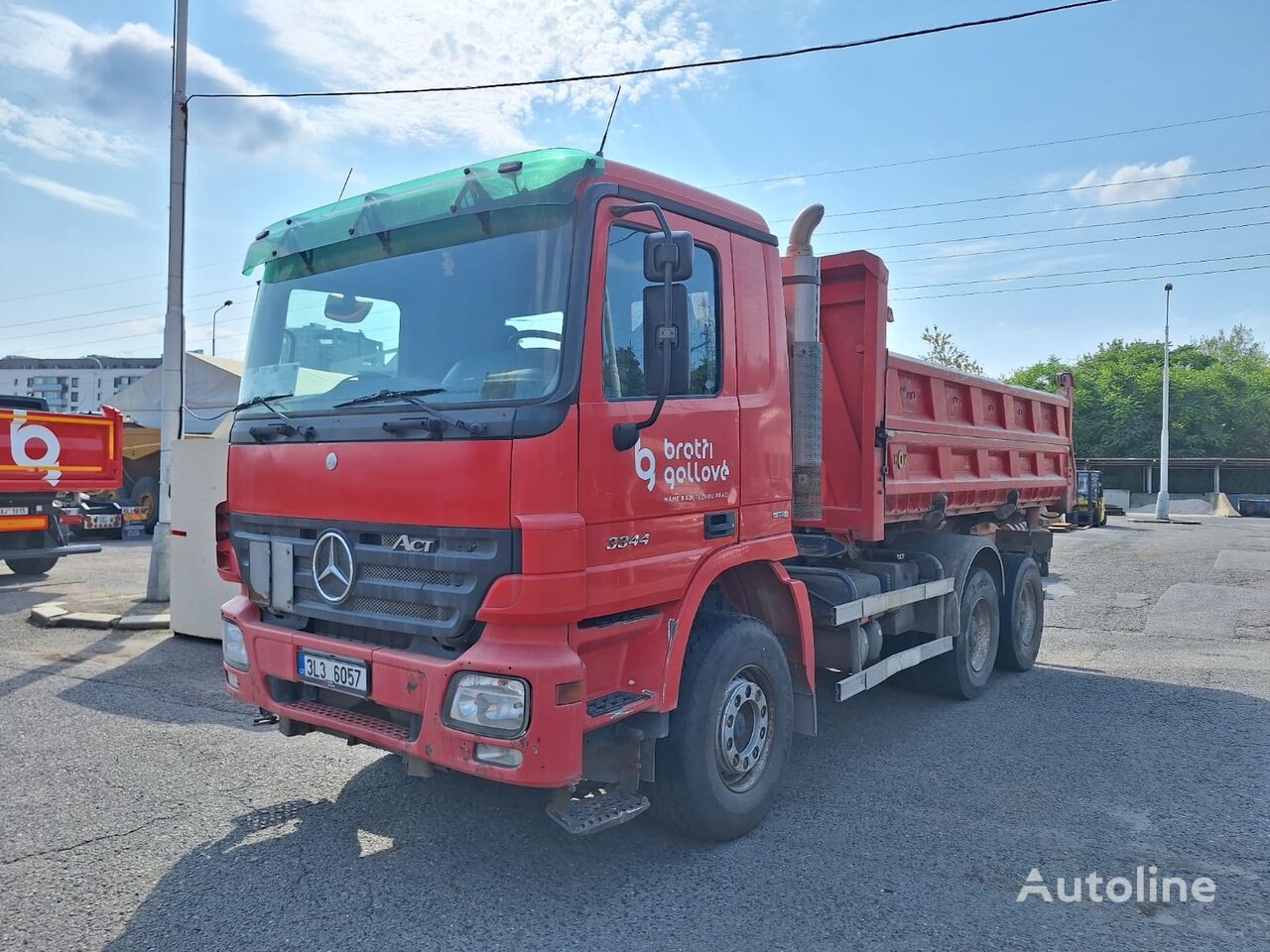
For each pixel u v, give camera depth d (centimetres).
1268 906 380
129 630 940
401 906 370
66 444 1286
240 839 434
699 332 428
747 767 445
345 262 427
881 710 681
